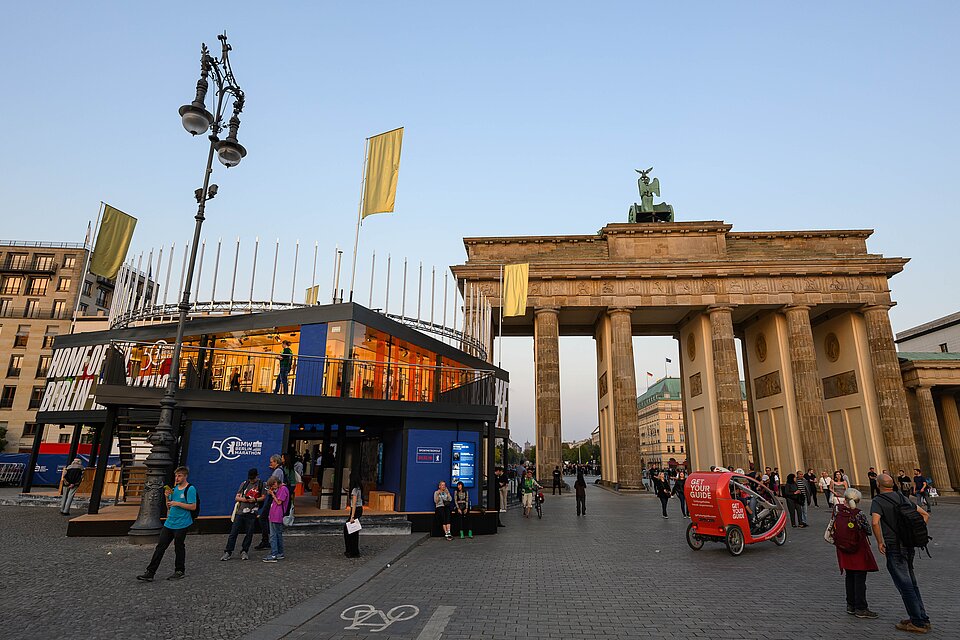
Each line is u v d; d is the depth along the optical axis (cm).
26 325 7700
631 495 4394
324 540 1633
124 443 2344
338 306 2095
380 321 2234
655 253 5575
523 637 772
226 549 1296
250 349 2333
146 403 1731
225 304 2575
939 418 5753
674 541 1805
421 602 959
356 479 2092
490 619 858
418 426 2006
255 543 1531
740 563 1398
